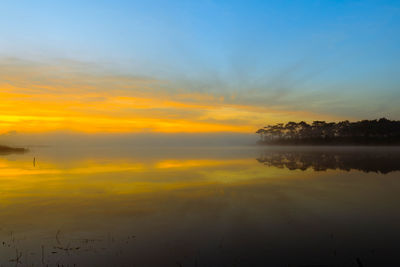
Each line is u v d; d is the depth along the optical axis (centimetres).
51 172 3691
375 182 2669
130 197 2034
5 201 1892
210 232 1235
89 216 1509
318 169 3862
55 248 1053
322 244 1084
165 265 908
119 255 987
